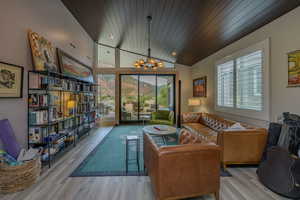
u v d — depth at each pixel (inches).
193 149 63.2
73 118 143.9
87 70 196.5
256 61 113.9
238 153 97.5
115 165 102.9
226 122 135.2
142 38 186.7
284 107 92.9
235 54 137.6
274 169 76.5
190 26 130.3
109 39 216.5
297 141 74.5
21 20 90.4
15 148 81.7
